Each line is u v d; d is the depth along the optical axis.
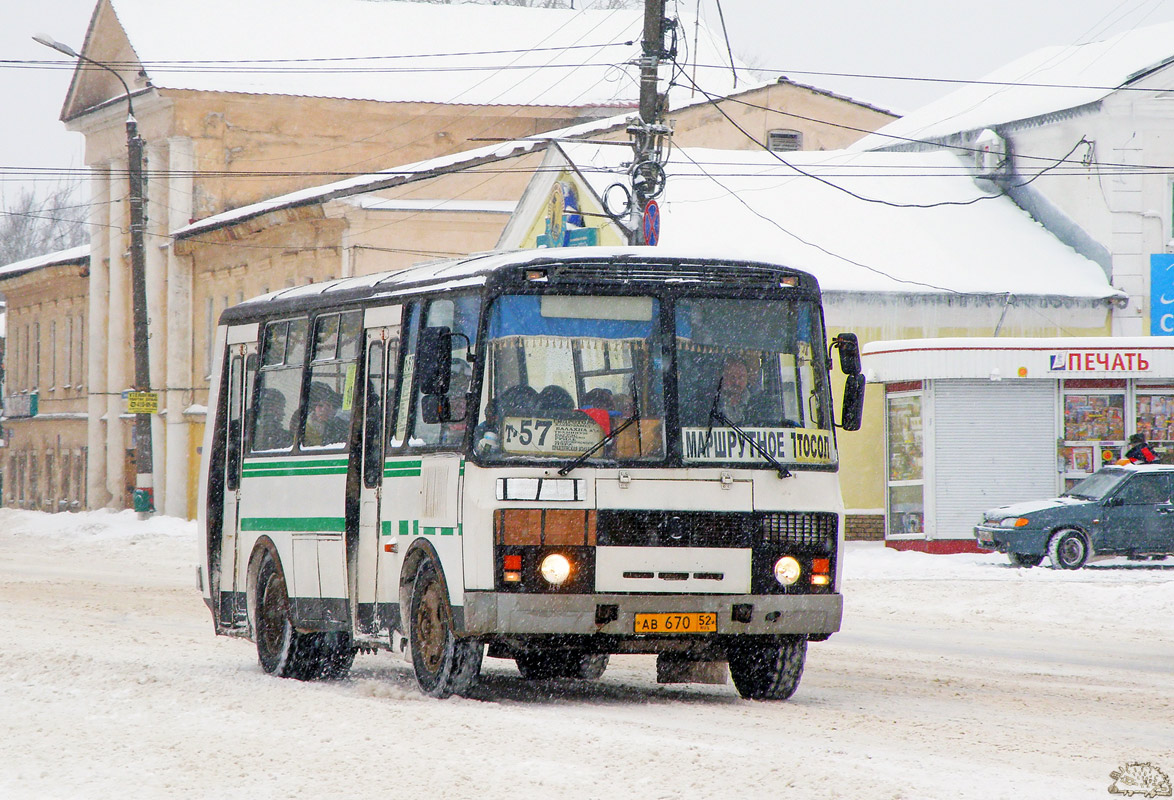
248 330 31.16
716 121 92.56
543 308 23.09
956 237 74.56
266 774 17.12
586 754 18.12
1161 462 62.22
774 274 23.97
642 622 22.69
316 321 28.58
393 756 18.11
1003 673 29.27
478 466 22.56
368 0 117.12
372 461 26.02
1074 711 23.50
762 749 18.64
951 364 61.62
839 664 30.80
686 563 22.81
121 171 116.75
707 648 23.42
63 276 130.00
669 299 23.44
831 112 94.00
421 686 24.28
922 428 62.69
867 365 63.75
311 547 27.62
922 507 62.81
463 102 110.75
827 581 23.58
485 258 24.41
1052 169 76.00
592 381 23.05
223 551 31.48
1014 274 72.12
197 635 36.69
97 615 41.75
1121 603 43.09
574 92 112.75
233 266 102.06
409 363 25.20
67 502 127.88
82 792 16.28
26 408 136.25
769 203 75.94
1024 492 62.28
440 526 23.42
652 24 57.19
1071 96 76.12
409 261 91.06
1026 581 49.12
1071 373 61.59
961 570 53.78
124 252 116.62
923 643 35.59
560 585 22.41
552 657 27.86
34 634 35.44
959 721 22.08
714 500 23.02
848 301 68.81
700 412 23.23
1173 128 73.56
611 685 27.00
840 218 75.31
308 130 109.56
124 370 116.75
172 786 16.55
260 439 30.25
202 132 107.38
